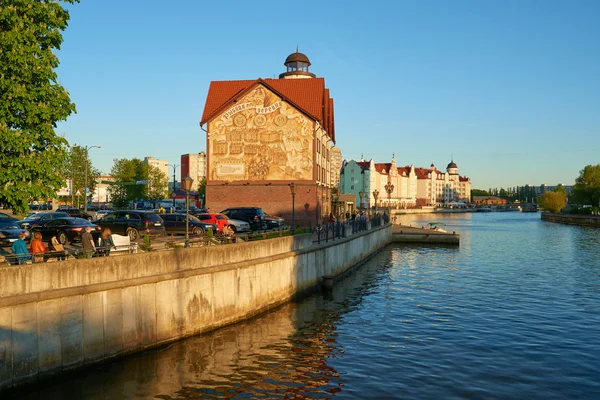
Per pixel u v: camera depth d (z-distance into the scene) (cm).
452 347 1988
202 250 2062
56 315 1488
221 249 2175
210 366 1702
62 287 1515
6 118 1956
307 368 1722
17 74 1981
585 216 11431
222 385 1548
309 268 3094
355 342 2047
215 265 2131
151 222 3123
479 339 2102
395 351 1930
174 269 1917
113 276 1672
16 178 1962
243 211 4072
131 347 1727
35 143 1986
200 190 10262
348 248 4044
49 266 1483
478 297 3028
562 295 3089
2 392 1348
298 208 4806
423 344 2027
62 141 2103
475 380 1623
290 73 6700
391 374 1675
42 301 1452
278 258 2639
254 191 4878
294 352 1900
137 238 3075
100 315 1617
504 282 3600
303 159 4819
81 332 1559
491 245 6631
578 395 1507
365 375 1662
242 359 1791
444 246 6438
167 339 1873
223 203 4909
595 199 12812
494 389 1549
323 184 5438
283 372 1678
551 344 2033
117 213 3175
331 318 2458
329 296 3047
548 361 1817
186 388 1514
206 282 2067
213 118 4944
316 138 4888
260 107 4884
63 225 2831
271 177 4859
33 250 1916
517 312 2612
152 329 1808
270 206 4853
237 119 4912
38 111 1977
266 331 2173
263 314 2475
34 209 6116
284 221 4569
